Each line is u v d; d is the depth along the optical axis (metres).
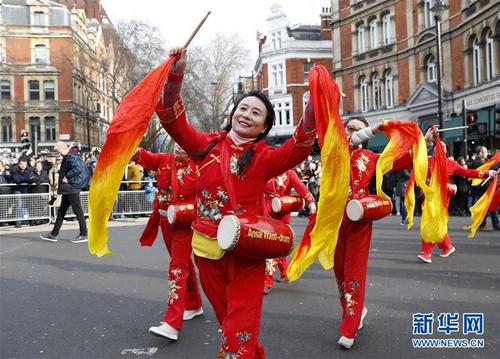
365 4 31.55
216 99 49.81
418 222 13.53
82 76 55.19
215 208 3.03
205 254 3.01
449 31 25.08
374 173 4.60
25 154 15.00
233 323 2.89
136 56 42.22
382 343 4.27
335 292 6.16
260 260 2.99
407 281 6.55
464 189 14.28
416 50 28.08
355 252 4.26
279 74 46.50
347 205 4.24
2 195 13.59
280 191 6.55
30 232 12.64
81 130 55.66
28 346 4.34
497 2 20.75
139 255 8.99
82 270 7.67
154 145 46.38
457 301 5.52
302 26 47.94
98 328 4.82
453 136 22.05
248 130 3.02
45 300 5.90
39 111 51.06
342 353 4.05
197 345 4.32
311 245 3.37
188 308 5.09
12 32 50.44
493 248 9.02
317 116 2.95
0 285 6.72
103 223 3.11
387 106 30.67
